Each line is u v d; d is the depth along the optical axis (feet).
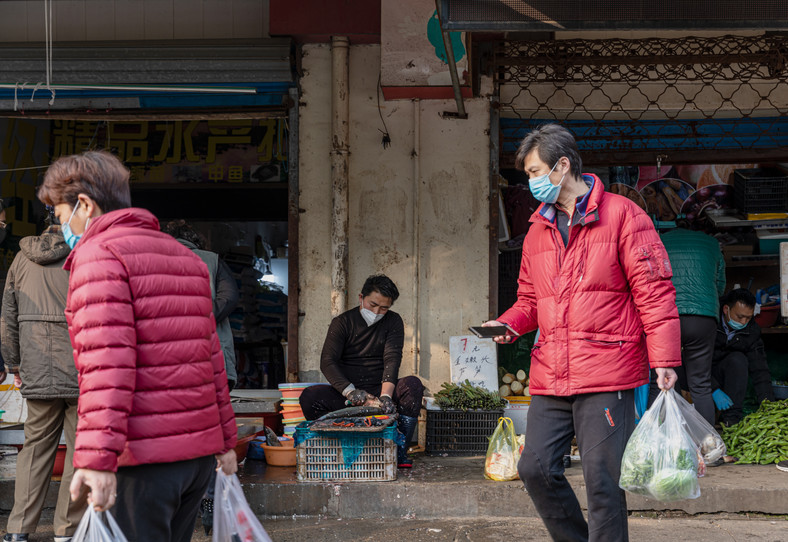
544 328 9.69
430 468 15.47
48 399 11.94
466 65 17.02
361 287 18.65
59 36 19.31
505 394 18.67
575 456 15.83
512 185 22.26
